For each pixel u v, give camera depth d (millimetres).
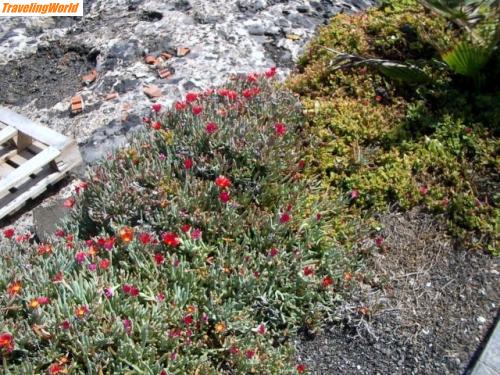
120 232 1940
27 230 2469
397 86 2568
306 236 2061
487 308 1948
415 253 2111
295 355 1916
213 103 2398
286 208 2078
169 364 1697
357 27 2830
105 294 1778
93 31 3357
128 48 3141
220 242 2008
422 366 1851
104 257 1976
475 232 2121
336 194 2248
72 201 2199
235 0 3322
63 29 3438
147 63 3037
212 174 2158
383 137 2385
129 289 1774
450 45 2568
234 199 2096
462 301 1976
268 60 2955
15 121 2678
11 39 3434
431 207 2189
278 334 1918
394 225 2184
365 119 2434
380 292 2025
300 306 1962
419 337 1910
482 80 2479
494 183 2213
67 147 2566
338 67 2625
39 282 1836
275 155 2193
